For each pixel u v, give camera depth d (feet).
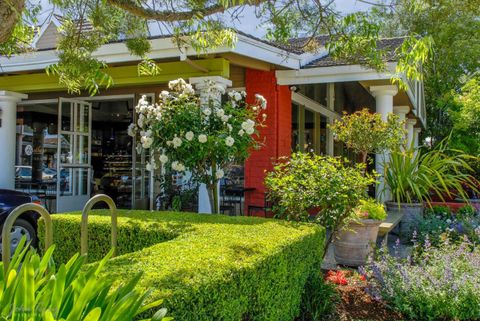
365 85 27.73
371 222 18.15
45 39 28.27
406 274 13.39
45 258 6.33
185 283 7.25
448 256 14.39
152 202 30.60
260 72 27.27
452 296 12.64
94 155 41.93
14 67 26.55
